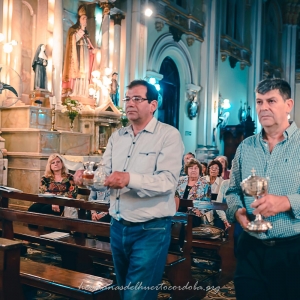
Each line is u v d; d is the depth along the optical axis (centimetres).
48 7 1132
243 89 2278
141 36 1436
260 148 252
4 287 296
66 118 1145
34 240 512
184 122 1777
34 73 1091
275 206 219
